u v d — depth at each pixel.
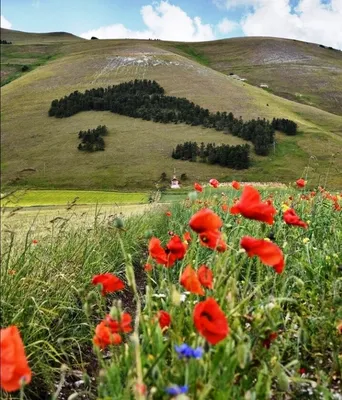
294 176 63.69
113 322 2.19
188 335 2.38
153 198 16.25
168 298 2.83
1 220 4.02
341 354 2.87
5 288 3.65
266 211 2.37
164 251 2.68
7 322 3.41
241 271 4.03
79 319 4.15
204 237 2.38
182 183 63.62
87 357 3.88
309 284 3.83
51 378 3.31
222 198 8.65
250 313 2.75
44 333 3.67
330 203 7.24
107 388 2.09
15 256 4.46
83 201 40.00
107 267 5.87
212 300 1.83
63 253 5.29
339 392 2.57
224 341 2.08
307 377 2.68
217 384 2.01
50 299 3.88
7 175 68.50
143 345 2.26
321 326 2.94
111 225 6.79
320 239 5.34
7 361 1.56
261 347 2.28
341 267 3.57
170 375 2.02
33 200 40.91
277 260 2.13
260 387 2.08
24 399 3.09
